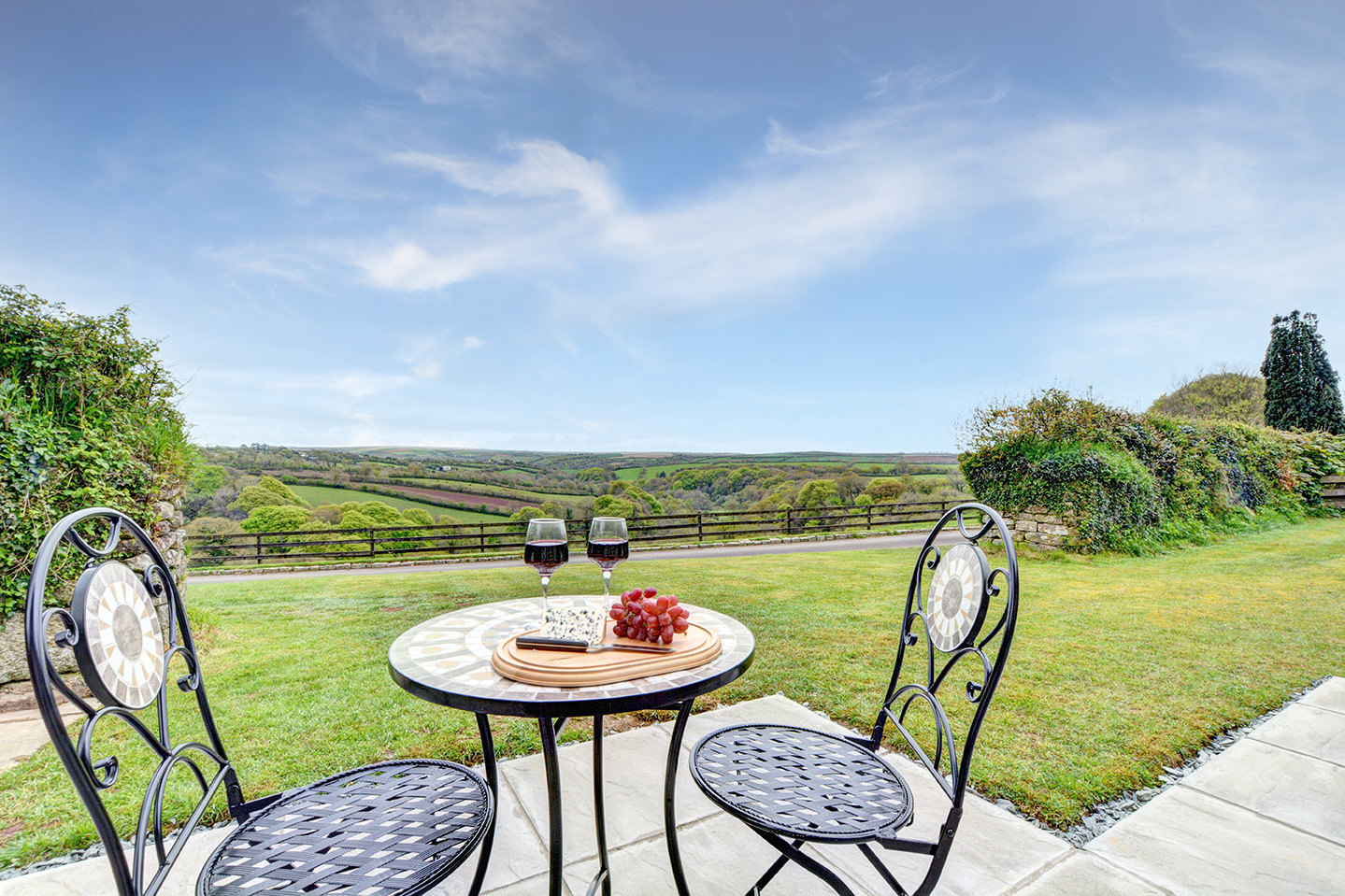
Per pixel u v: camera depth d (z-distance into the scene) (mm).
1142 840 1966
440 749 2744
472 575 9742
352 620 5906
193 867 1875
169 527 4863
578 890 1686
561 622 1451
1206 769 2461
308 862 1098
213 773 2578
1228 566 7445
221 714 3256
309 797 1354
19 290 4027
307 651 4648
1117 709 3129
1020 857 1869
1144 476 9164
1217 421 11758
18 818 2254
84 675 893
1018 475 9703
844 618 5500
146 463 4562
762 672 3832
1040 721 2980
